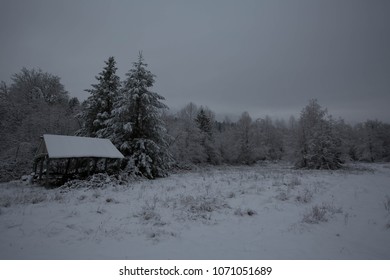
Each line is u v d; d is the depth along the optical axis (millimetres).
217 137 57062
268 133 76062
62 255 5660
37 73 38688
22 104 33156
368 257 5844
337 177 18781
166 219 8312
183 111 53281
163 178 20266
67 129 31812
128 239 6609
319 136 31391
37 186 16766
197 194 12078
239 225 7863
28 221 7922
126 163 20641
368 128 62031
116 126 21172
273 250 6105
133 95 20547
